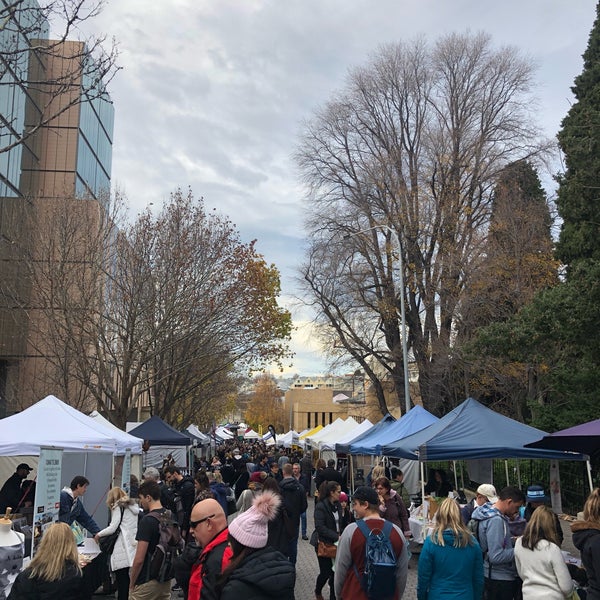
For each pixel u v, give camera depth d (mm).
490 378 26047
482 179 32531
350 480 22250
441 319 29875
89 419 12453
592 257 17734
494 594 6555
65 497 9773
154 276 24734
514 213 27406
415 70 34375
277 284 29828
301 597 10344
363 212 33625
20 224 25141
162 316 24734
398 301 32906
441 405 31828
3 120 9125
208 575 3953
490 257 27125
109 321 25109
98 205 25125
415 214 31750
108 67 9609
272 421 123500
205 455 42719
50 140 38562
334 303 33281
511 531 7270
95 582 8086
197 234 25844
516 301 25672
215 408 53719
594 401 17969
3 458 14969
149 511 7094
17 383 29812
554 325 15211
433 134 33188
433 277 30906
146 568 6777
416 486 19172
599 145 15836
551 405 20641
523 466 20703
